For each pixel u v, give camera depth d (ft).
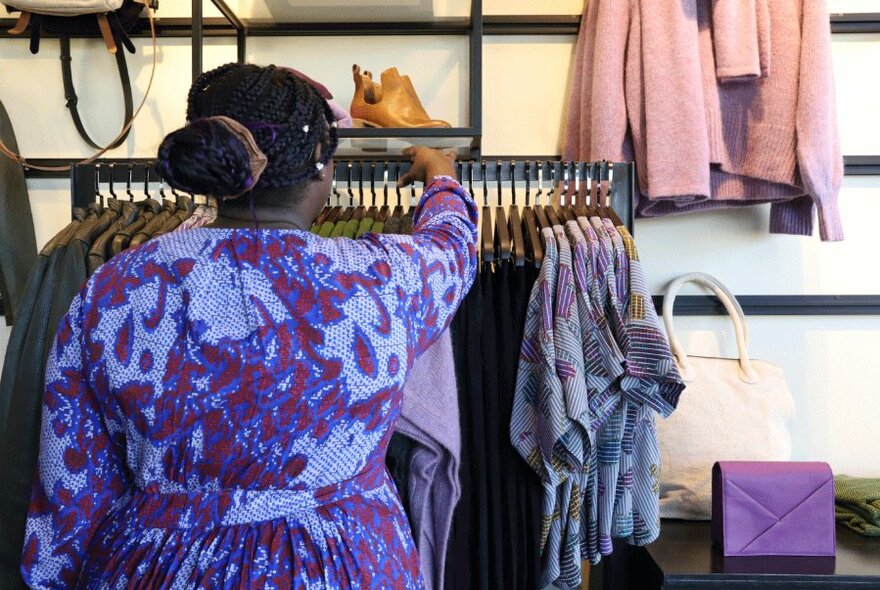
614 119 5.63
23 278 6.30
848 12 6.49
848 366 6.60
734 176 5.91
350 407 2.66
